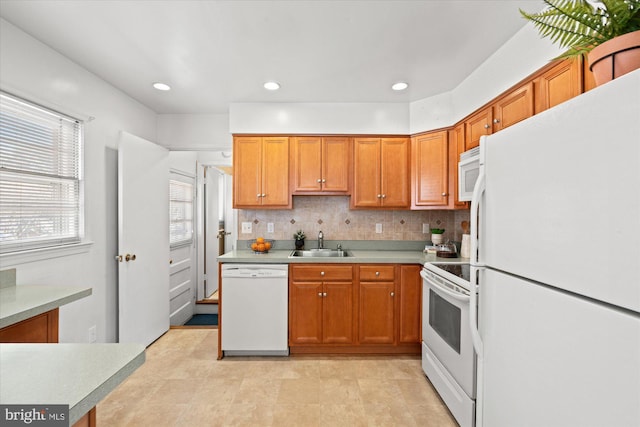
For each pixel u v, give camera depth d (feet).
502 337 3.67
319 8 5.21
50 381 2.13
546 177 2.93
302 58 6.91
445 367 6.31
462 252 8.93
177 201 12.28
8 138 5.68
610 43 2.70
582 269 2.52
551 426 2.87
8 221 5.71
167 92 8.84
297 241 10.34
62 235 6.84
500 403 3.71
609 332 2.30
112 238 8.34
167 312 10.43
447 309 6.25
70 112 6.82
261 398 6.68
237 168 9.59
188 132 10.71
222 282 8.55
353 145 9.66
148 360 8.42
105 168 8.07
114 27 5.75
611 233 2.27
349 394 6.85
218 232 16.06
